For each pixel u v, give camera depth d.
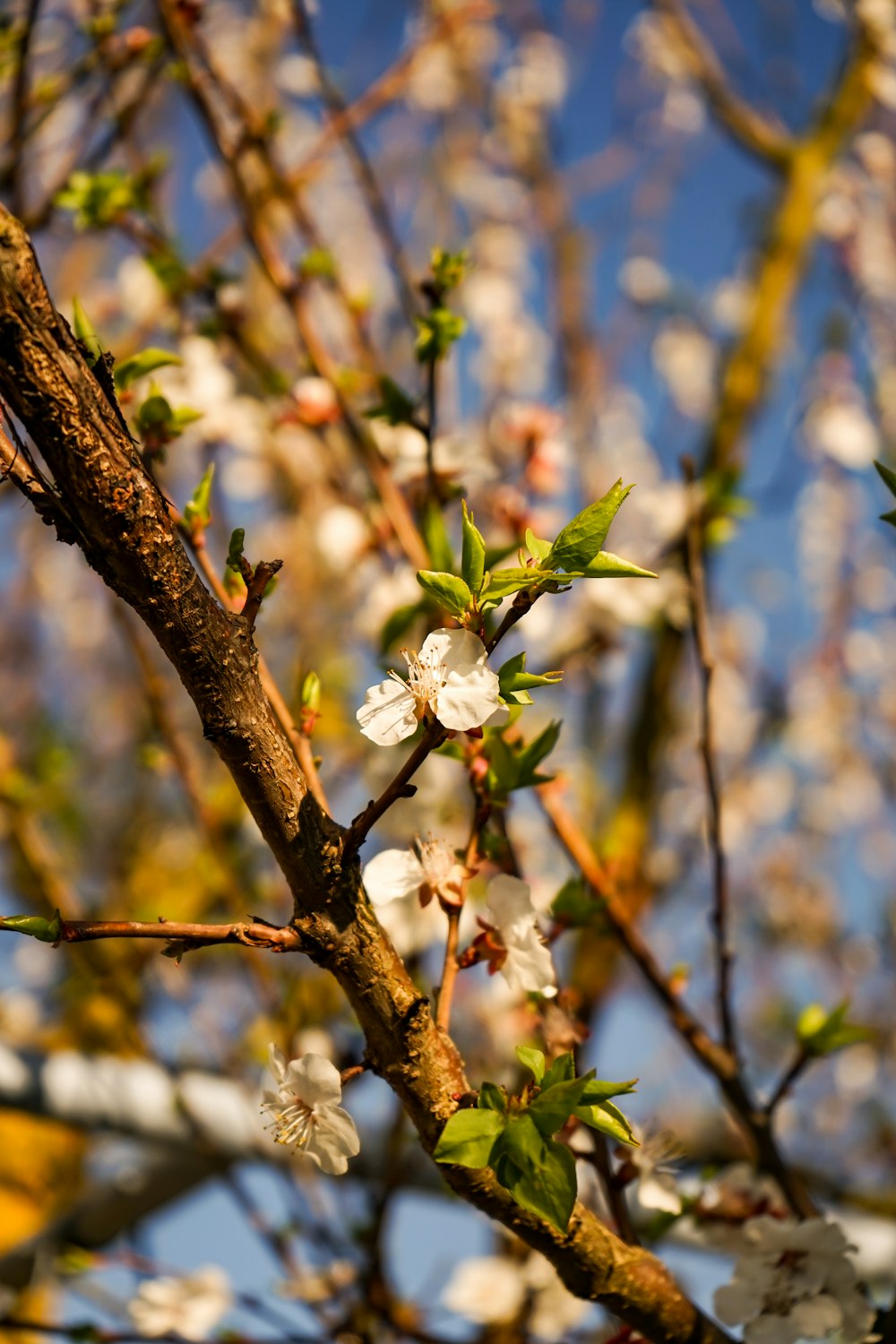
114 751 1.69
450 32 1.12
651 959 0.73
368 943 0.56
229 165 0.90
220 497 0.91
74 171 0.98
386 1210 0.82
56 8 1.15
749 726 1.62
